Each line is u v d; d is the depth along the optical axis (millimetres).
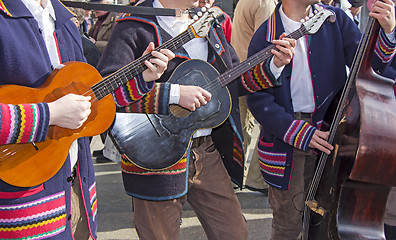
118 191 3998
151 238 1970
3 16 1344
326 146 1934
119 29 1870
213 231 2090
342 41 2248
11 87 1371
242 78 2148
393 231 2125
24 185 1390
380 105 1760
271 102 2207
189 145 1944
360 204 1837
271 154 2291
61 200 1488
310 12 2223
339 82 2236
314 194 1983
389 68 2240
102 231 3215
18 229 1383
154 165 1889
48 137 1462
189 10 1953
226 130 2129
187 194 2107
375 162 1728
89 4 1778
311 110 2256
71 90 1538
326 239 1873
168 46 1795
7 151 1397
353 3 3721
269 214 3418
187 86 1882
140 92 1767
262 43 2229
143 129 1896
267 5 3396
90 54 3584
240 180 2195
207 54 2066
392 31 1898
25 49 1378
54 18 1579
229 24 2238
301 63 2203
